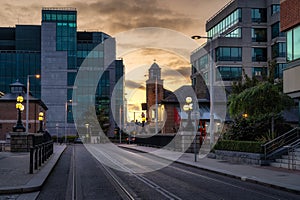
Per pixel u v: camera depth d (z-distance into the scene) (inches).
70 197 500.7
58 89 3732.8
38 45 4023.1
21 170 803.4
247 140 1128.2
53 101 3715.6
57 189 579.5
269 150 949.2
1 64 3937.0
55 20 3804.1
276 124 1131.3
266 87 1097.4
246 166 914.7
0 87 3927.2
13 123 2871.6
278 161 912.3
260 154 923.4
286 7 1037.2
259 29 2667.3
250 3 2669.8
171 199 472.7
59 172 837.2
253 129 1127.0
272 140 937.5
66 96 3730.3
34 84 3956.7
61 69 3750.0
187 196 496.7
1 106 2876.5
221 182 657.6
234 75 2613.2
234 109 1149.7
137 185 607.2
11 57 3954.2
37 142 1181.7
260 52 2657.5
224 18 2886.3
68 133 3671.3
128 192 531.8
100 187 590.2
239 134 1140.5
